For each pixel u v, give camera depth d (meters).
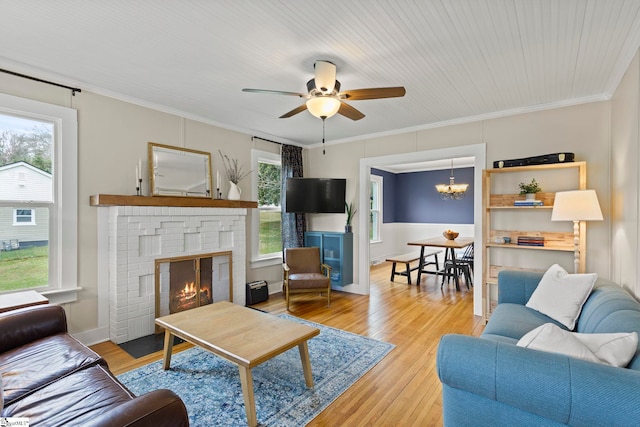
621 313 1.74
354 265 5.17
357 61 2.56
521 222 3.73
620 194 2.80
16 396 1.40
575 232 3.15
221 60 2.55
